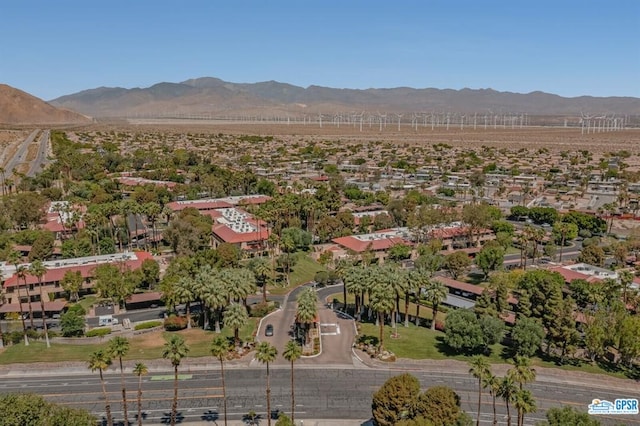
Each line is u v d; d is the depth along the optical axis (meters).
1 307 172.12
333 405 119.00
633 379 132.88
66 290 177.38
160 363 137.00
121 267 190.12
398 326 163.62
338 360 139.75
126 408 111.69
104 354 103.12
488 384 97.81
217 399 121.12
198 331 157.75
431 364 138.00
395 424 97.62
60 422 94.56
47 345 147.12
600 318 143.62
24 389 124.94
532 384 128.75
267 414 112.62
